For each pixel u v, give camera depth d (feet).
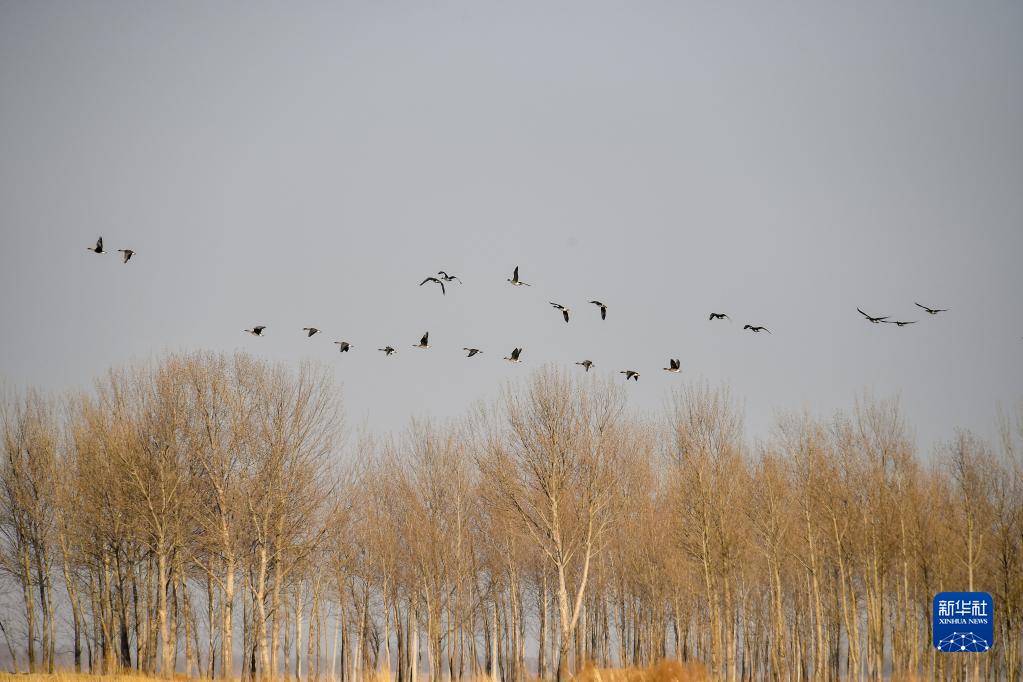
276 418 170.60
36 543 176.14
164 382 175.73
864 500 177.17
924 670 167.22
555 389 179.01
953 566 173.78
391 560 188.34
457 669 188.55
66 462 181.78
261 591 161.58
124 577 183.32
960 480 175.63
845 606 172.04
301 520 168.45
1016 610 164.96
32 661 172.55
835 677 187.52
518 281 146.92
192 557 170.81
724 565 170.71
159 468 170.19
